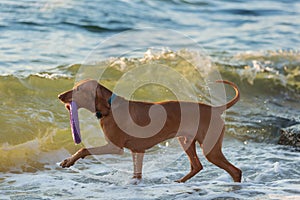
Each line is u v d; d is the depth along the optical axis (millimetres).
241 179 8555
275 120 12578
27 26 17234
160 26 19922
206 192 7973
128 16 19875
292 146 11109
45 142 10109
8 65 13805
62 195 7852
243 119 12523
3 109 10883
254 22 22125
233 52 17734
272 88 15242
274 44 19094
